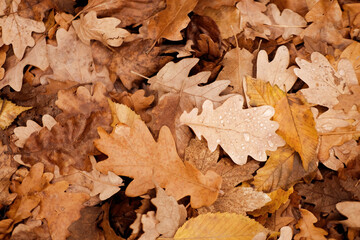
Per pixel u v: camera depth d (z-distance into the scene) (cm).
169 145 86
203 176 86
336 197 90
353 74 90
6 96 89
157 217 84
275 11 92
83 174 87
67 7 91
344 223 89
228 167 88
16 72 89
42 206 86
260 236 86
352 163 90
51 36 90
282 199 88
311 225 89
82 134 87
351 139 90
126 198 88
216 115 87
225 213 86
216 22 91
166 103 88
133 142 86
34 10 90
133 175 86
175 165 86
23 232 86
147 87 89
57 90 89
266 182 88
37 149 87
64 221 87
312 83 90
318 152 90
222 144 87
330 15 92
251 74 90
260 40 91
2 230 86
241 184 89
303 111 88
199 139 87
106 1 89
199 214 87
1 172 87
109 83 89
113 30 89
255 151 87
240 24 91
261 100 88
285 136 87
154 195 86
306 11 92
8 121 88
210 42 89
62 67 90
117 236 85
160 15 89
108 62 89
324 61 90
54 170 87
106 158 88
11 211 86
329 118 90
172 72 89
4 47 90
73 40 90
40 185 87
